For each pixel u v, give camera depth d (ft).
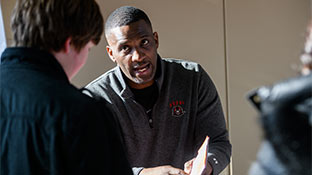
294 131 1.80
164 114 4.44
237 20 5.83
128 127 4.35
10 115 2.52
